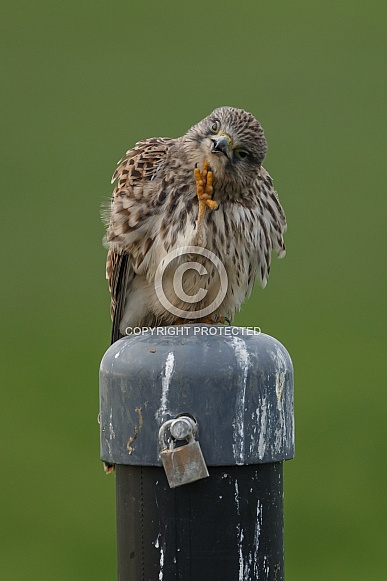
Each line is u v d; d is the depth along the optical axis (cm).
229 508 429
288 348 1577
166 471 421
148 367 424
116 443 432
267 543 433
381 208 1962
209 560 428
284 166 2083
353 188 2002
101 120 2158
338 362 1545
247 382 423
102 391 439
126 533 436
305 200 1989
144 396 425
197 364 422
